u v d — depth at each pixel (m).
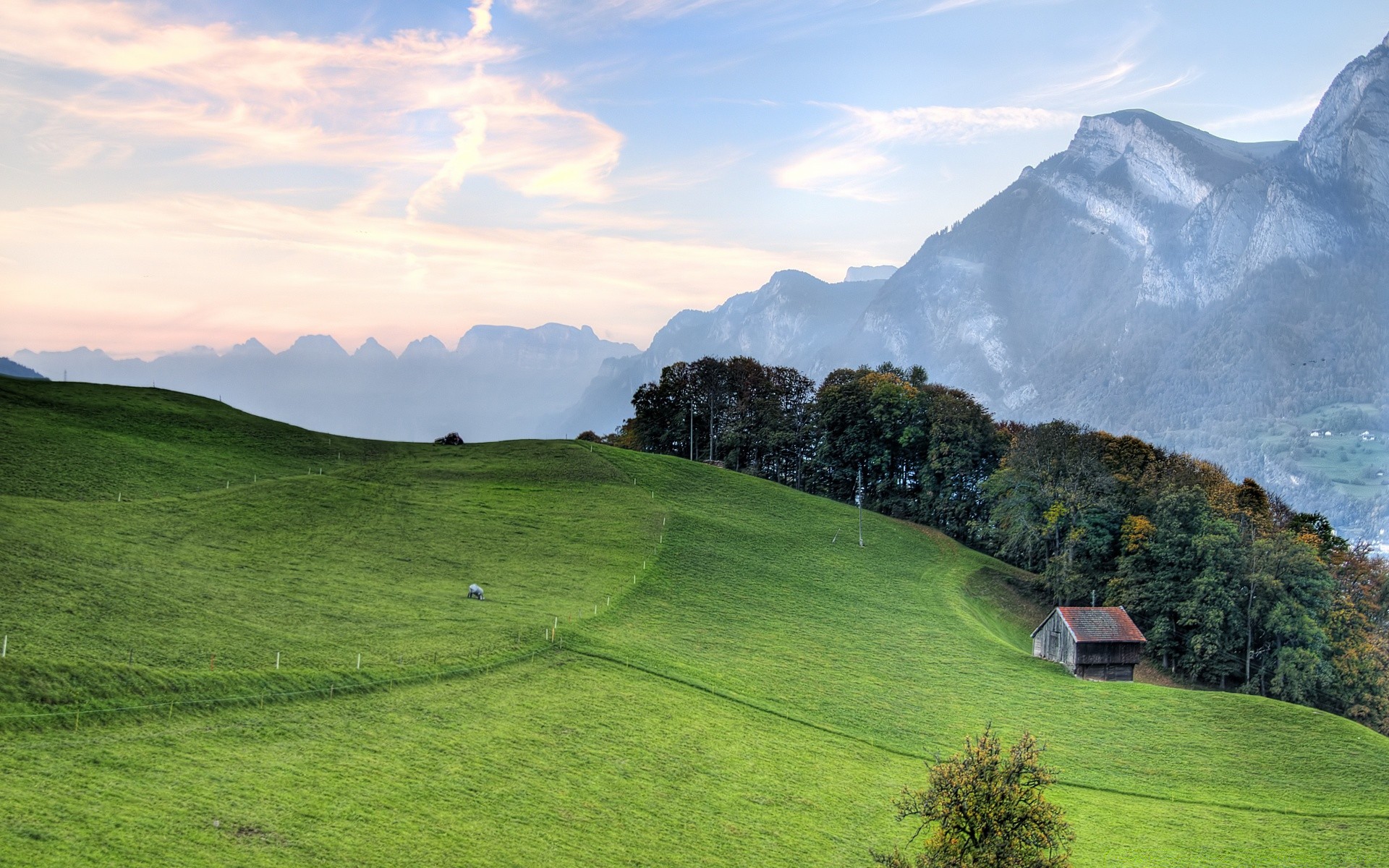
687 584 102.94
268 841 41.56
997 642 104.75
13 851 36.19
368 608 77.06
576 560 102.69
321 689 58.81
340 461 134.50
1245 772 74.00
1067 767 72.62
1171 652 111.38
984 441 159.38
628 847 48.84
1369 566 132.62
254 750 49.84
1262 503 140.38
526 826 48.50
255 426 142.25
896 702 81.12
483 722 59.97
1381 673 104.44
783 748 66.50
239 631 64.81
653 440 193.38
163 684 53.19
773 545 125.75
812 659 87.94
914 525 157.00
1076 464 132.12
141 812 41.28
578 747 59.12
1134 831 62.09
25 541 73.31
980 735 76.50
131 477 105.88
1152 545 116.12
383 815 46.16
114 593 66.50
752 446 184.00
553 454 147.88
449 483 126.00
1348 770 74.50
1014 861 44.28
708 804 55.78
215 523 93.62
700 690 73.88
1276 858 59.59
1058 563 125.44
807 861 51.47
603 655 76.12
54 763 43.47
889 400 165.00
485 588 88.88
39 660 51.19
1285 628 102.69
